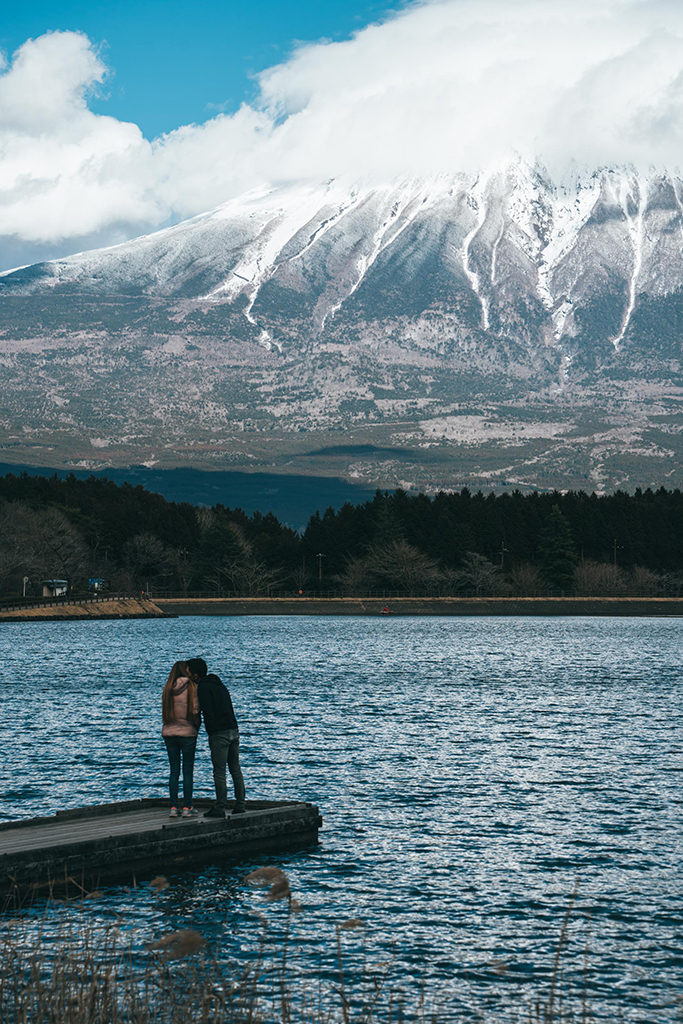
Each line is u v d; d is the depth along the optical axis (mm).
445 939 20984
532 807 32969
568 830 29859
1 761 40812
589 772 39219
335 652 115875
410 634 160000
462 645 132125
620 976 19250
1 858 21078
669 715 57938
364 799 34062
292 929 21062
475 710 60062
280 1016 16453
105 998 13766
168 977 14898
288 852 26594
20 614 180000
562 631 173000
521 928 21734
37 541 198250
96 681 77562
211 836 24844
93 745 45062
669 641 143250
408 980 18797
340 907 22688
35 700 64062
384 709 60031
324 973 18891
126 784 36281
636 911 22828
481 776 38250
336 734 49094
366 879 24688
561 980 18984
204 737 49125
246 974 15055
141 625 180125
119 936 19391
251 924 21109
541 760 41906
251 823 25766
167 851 23953
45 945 18484
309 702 63938
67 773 38281
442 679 82500
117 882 22906
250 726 51719
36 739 46875
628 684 78938
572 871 25781
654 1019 17422
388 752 43688
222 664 96938
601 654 114812
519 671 91188
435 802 33625
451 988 18500
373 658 106562
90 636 145000
